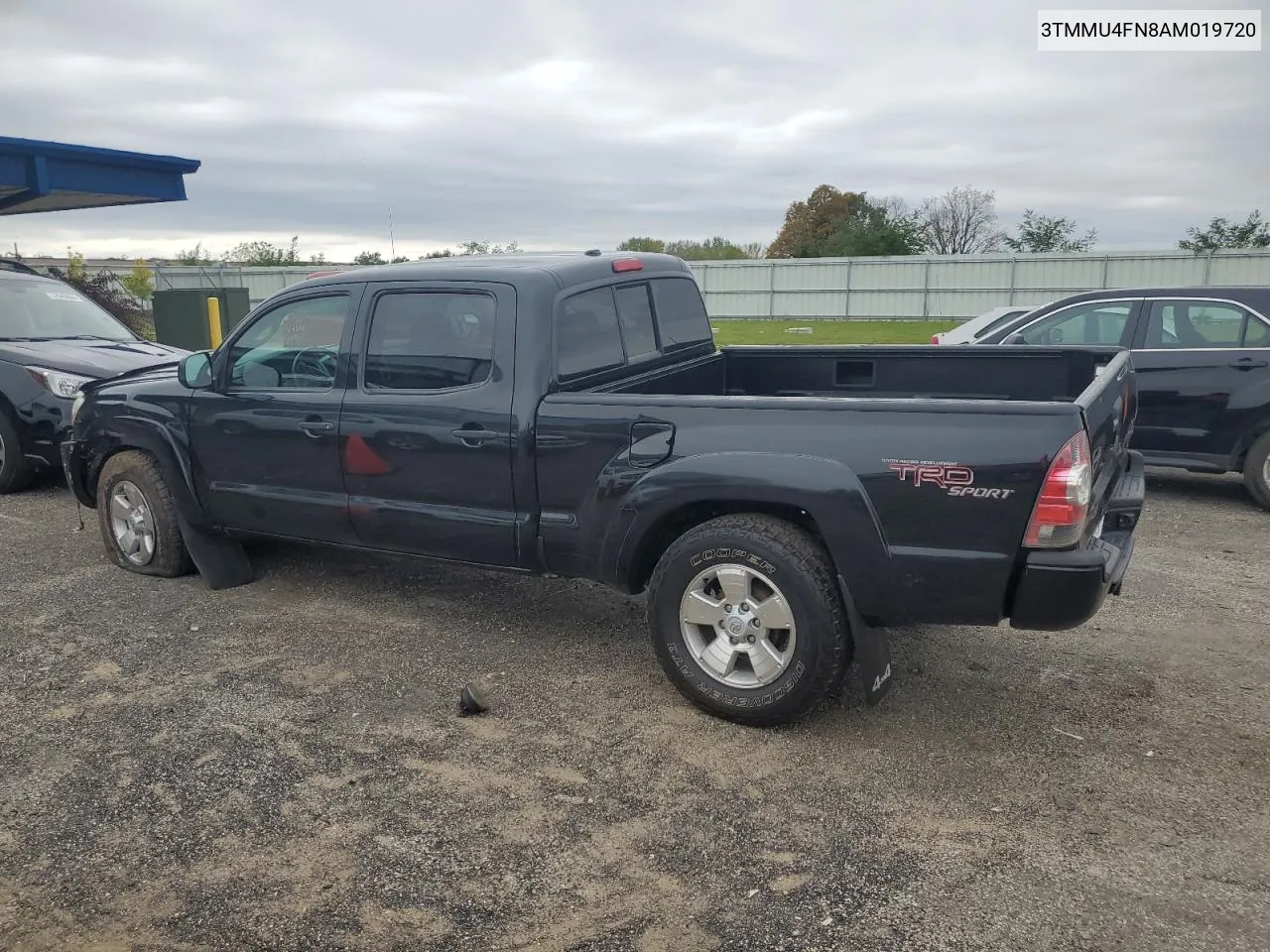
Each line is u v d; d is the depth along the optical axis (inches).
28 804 131.8
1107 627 193.0
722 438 146.4
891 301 1368.1
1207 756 142.1
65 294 360.2
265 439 195.5
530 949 103.1
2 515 287.6
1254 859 117.0
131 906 110.8
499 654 181.9
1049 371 192.5
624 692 165.6
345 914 109.1
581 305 173.6
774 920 107.3
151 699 163.3
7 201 475.5
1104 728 150.9
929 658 177.8
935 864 117.0
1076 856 118.2
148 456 221.8
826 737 148.9
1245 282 1186.0
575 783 136.3
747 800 131.5
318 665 177.2
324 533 194.2
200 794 134.1
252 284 1327.5
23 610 205.9
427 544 180.2
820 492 138.6
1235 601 207.6
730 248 2311.8
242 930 106.7
